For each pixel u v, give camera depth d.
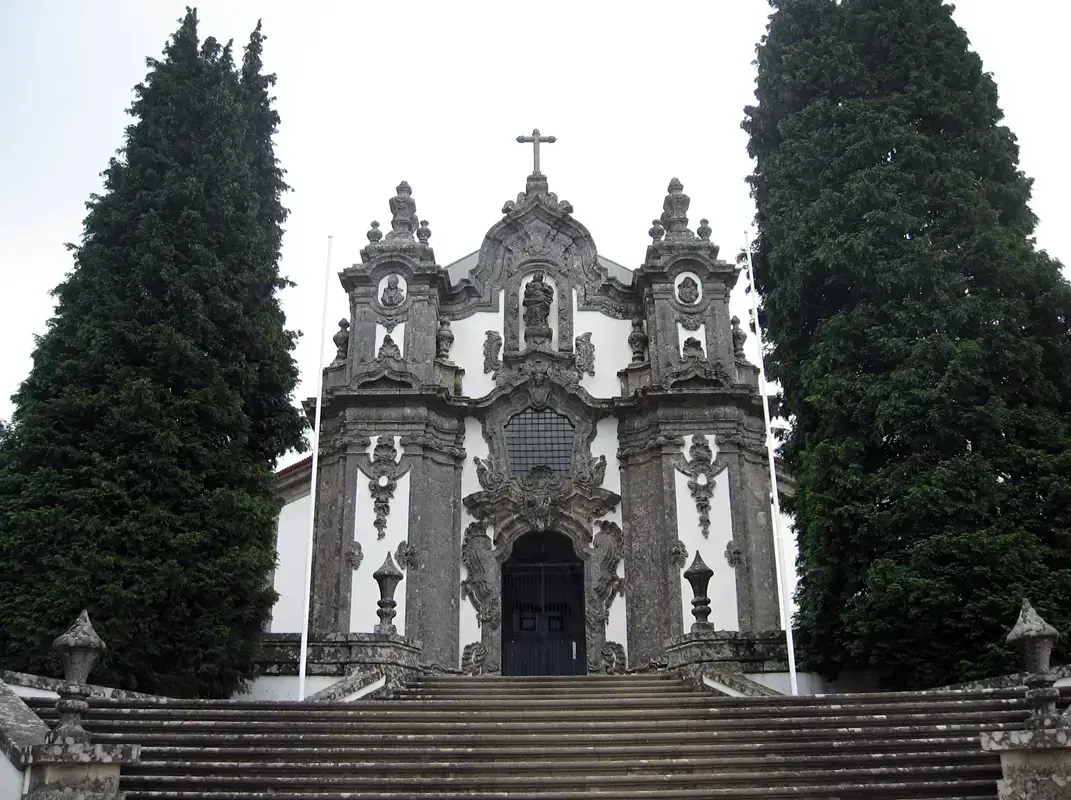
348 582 26.67
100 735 13.67
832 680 21.62
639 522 28.08
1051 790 11.15
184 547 19.77
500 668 27.16
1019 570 18.53
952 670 18.78
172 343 21.53
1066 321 21.70
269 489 22.73
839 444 21.69
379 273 29.88
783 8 27.81
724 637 22.22
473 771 13.26
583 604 28.17
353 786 12.72
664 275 29.89
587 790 12.70
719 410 28.42
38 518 19.14
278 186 27.48
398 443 28.17
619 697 17.86
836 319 22.72
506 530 28.17
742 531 27.36
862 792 12.41
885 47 26.05
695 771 13.29
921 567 19.14
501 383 29.41
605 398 29.36
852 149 24.27
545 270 30.86
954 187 23.25
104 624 18.61
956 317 21.38
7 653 18.42
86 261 22.50
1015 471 20.05
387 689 18.80
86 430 20.78
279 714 15.14
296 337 25.47
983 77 25.22
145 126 24.55
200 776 12.77
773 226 25.53
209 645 19.77
